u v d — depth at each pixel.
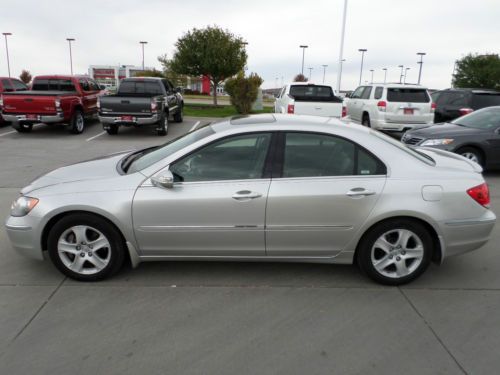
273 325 3.29
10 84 15.84
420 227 3.80
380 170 3.79
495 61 39.53
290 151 3.79
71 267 3.89
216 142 3.79
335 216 3.74
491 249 4.83
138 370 2.78
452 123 9.44
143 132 15.15
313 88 13.96
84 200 3.72
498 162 8.43
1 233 5.12
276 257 3.92
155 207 3.72
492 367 2.84
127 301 3.62
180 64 24.20
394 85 13.02
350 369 2.81
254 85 21.36
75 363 2.83
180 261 4.41
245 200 3.70
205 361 2.87
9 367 2.79
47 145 11.91
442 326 3.31
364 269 3.92
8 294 3.70
